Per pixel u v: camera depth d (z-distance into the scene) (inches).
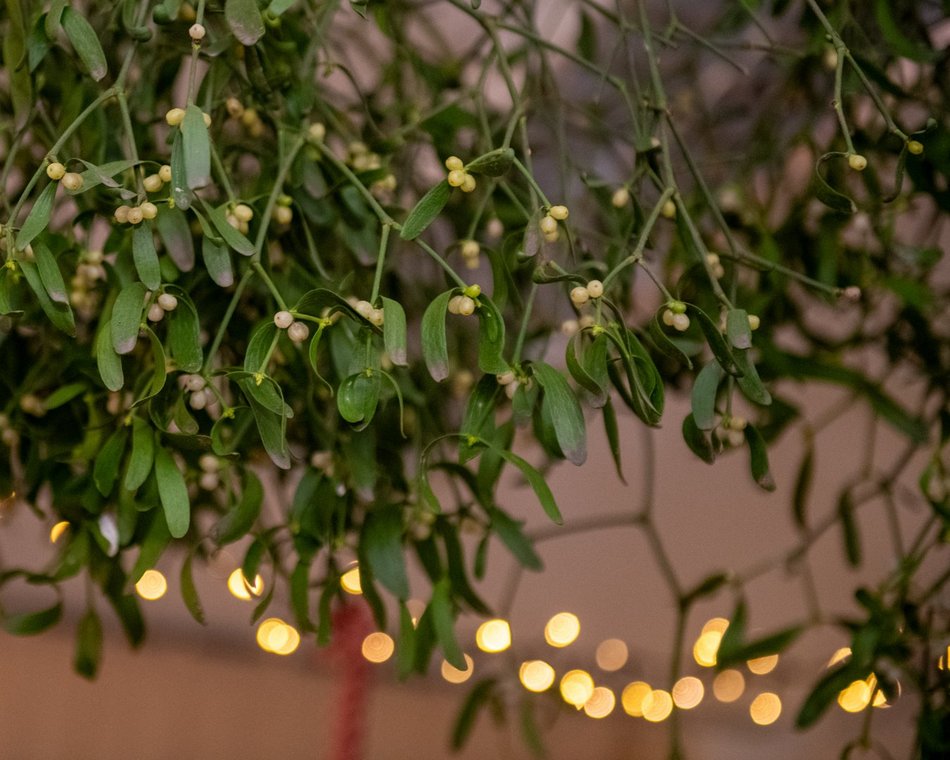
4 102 55.5
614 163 78.8
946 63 57.5
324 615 51.1
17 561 81.5
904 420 56.7
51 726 78.9
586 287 48.4
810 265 60.1
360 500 55.7
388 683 91.7
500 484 98.3
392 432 56.0
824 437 101.3
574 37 83.4
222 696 86.1
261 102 52.6
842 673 55.2
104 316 51.1
